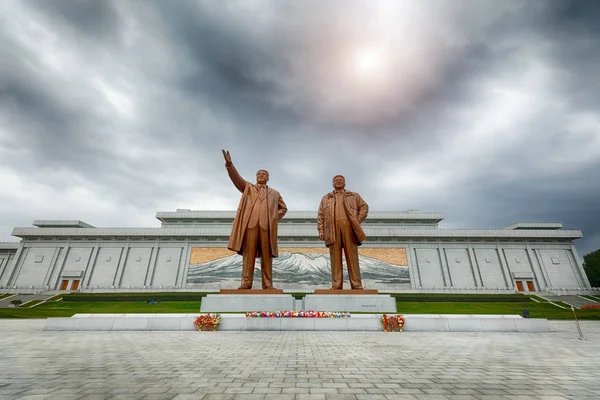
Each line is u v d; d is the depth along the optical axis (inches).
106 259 1806.1
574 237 1825.8
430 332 452.8
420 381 181.8
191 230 1831.9
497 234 1834.4
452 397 152.6
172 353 269.7
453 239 1843.0
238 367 216.1
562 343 347.3
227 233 1818.4
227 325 461.1
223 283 1720.0
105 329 458.3
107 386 167.3
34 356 254.5
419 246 1825.8
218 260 1775.3
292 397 151.0
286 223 2113.7
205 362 232.2
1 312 882.1
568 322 721.6
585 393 159.9
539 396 155.0
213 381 179.0
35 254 1828.2
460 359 249.1
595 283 2043.6
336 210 644.7
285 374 196.7
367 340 362.3
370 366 221.3
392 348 303.7
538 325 474.6
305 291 1670.8
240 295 579.2
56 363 227.0
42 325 553.3
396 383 177.2
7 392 155.3
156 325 461.4
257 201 637.9
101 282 1749.5
